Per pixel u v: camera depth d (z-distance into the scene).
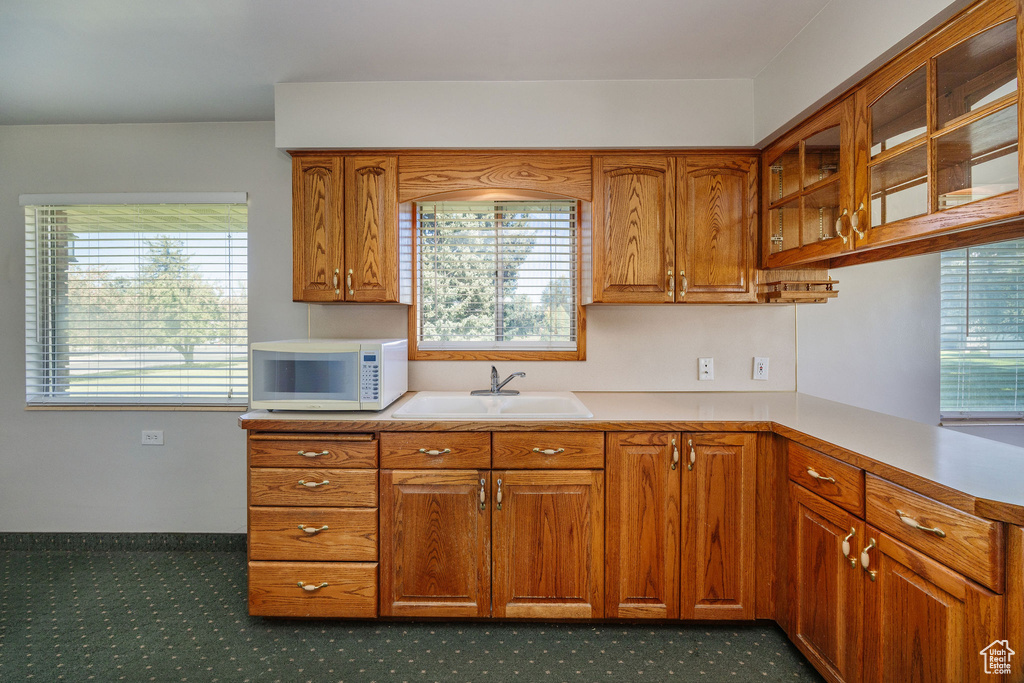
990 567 1.06
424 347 2.69
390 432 1.98
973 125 1.30
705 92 2.31
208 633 1.99
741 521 1.97
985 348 2.60
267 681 1.72
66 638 1.96
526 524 1.98
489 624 2.05
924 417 2.62
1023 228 1.49
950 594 1.15
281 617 2.09
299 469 1.99
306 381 2.08
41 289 2.80
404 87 2.32
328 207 2.35
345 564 1.99
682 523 1.98
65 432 2.77
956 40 1.34
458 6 1.78
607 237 2.35
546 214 2.68
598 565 1.98
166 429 2.76
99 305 2.79
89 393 2.81
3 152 2.77
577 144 2.31
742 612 1.98
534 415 1.99
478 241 2.69
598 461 1.97
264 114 2.66
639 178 2.35
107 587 2.34
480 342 2.70
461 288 2.69
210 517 2.78
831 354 2.63
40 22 1.84
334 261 2.34
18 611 2.14
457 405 2.40
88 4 1.73
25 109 2.57
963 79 1.34
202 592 2.30
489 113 2.31
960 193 1.34
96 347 2.80
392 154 2.35
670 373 2.64
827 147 1.92
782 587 1.92
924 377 2.62
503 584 1.99
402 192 2.36
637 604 1.99
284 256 2.73
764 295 2.37
